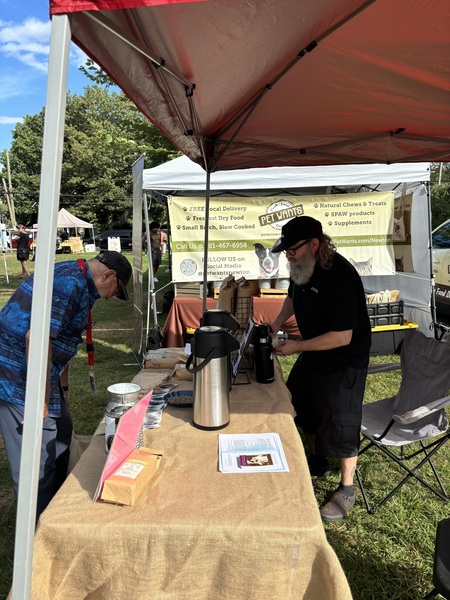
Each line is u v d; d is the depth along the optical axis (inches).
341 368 94.0
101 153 1382.9
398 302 216.5
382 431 102.4
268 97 86.8
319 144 118.3
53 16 36.1
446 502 105.0
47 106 37.3
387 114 95.7
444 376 101.1
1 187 1705.2
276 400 79.4
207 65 65.4
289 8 52.9
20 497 41.7
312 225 89.4
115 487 49.1
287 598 46.3
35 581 45.3
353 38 64.9
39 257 39.6
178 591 46.5
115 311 358.0
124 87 62.0
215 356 65.7
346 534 94.6
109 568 46.2
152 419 70.9
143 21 47.3
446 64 70.8
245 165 134.8
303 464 57.7
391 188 268.4
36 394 41.0
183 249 210.7
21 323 71.6
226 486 52.9
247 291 98.9
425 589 81.3
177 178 205.2
